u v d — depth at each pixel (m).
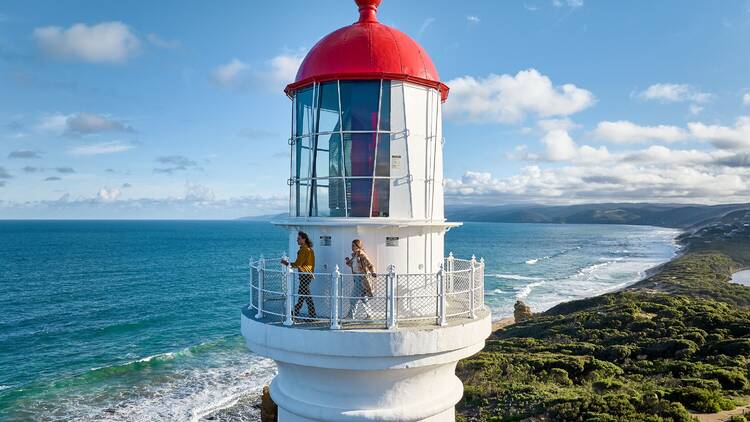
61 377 36.00
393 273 8.98
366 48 9.66
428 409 9.41
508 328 43.50
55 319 53.16
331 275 9.20
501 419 23.25
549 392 25.52
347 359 8.78
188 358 40.38
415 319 9.45
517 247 170.50
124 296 67.00
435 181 10.23
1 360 39.66
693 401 21.62
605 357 31.72
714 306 42.09
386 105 9.64
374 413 9.13
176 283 78.75
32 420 29.23
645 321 36.34
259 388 33.78
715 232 173.25
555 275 97.44
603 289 78.62
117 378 35.88
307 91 10.16
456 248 163.25
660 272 87.44
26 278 82.75
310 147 9.98
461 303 10.05
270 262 11.65
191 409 30.47
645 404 21.59
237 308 59.59
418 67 9.91
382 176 9.57
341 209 9.62
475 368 30.45
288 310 9.19
